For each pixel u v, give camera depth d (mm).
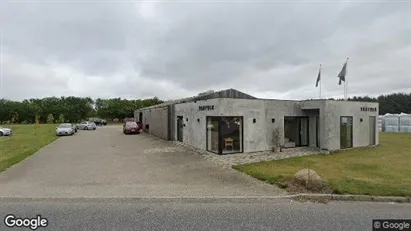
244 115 14312
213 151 14391
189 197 6535
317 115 16422
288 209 5828
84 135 27578
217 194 6832
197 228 4766
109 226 4840
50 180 8250
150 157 12812
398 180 8062
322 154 13703
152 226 4848
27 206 5930
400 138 23438
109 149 15906
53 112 69625
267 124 15133
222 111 13656
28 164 10953
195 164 10969
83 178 8531
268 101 15180
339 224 4992
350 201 6441
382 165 10680
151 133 28609
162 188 7383
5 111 64938
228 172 9469
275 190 7203
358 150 15289
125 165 10766
